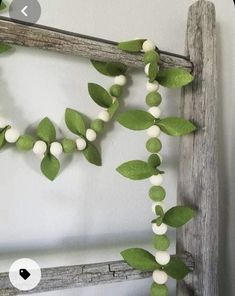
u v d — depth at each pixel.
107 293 0.39
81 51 0.32
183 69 0.36
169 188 0.41
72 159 0.36
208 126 0.36
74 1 0.36
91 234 0.37
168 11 0.40
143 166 0.33
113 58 0.33
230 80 0.43
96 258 0.38
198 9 0.37
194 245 0.37
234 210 0.43
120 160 0.38
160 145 0.33
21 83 0.34
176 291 0.40
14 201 0.34
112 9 0.38
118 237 0.39
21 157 0.34
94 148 0.36
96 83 0.37
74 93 0.36
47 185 0.35
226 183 0.43
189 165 0.38
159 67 0.35
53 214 0.36
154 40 0.40
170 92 0.41
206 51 0.37
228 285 0.43
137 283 0.40
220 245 0.43
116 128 0.38
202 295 0.36
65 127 0.36
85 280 0.32
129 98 0.39
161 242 0.33
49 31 0.31
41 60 0.35
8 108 0.34
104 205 0.38
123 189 0.39
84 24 0.36
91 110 0.37
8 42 0.29
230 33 0.43
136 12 0.39
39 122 0.35
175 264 0.33
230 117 0.43
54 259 0.36
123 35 0.38
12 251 0.34
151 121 0.34
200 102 0.37
